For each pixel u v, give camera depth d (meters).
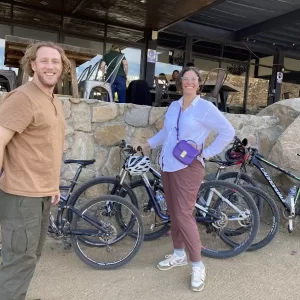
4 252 1.75
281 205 3.54
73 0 6.89
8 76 4.81
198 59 9.84
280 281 2.54
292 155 3.49
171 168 2.44
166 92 6.22
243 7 7.59
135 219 2.74
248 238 2.87
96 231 2.65
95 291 2.31
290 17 7.73
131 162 2.80
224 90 6.54
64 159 3.14
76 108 3.17
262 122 3.93
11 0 7.14
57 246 2.94
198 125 2.42
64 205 2.68
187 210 2.43
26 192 1.69
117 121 3.34
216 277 2.56
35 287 2.31
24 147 1.67
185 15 7.25
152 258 2.83
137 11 7.21
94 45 8.19
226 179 3.47
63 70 1.86
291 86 11.45
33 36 7.65
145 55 8.62
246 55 10.51
